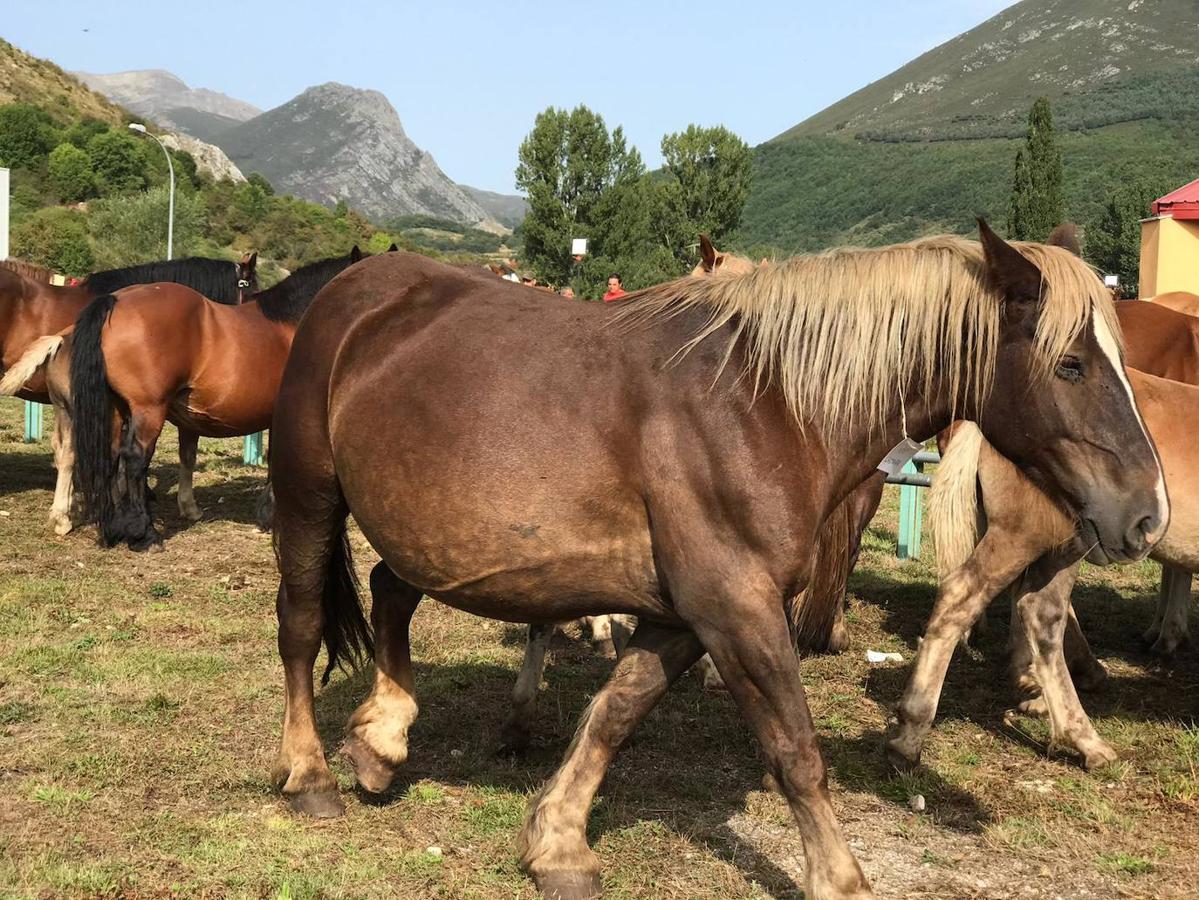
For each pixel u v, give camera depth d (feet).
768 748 9.12
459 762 13.62
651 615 9.87
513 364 9.95
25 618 18.89
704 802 12.62
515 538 9.65
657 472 9.23
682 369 9.41
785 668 8.99
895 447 9.88
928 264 9.55
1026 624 14.53
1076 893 10.59
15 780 12.32
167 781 12.56
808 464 9.24
